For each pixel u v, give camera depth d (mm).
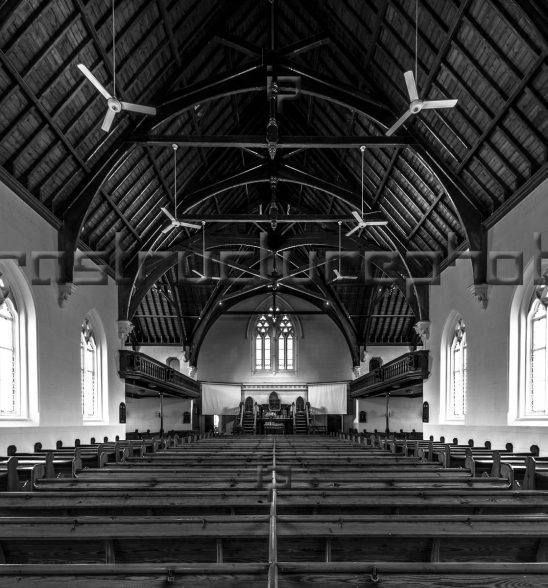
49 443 13406
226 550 3932
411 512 4957
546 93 10141
